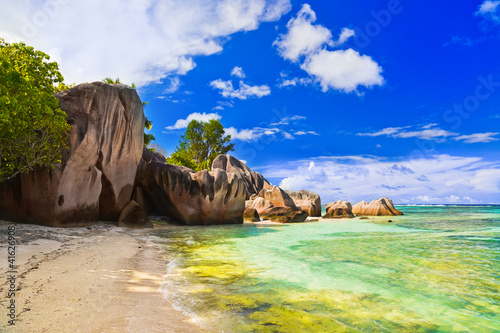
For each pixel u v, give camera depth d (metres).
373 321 5.23
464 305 6.11
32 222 14.27
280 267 9.22
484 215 45.94
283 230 21.36
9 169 13.17
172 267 8.88
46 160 13.66
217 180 25.02
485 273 8.75
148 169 24.75
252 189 44.12
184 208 23.61
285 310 5.59
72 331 4.02
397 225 26.64
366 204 45.53
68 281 6.28
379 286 7.33
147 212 24.81
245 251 12.12
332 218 36.97
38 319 4.29
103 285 6.31
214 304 5.75
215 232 19.36
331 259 10.61
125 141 19.83
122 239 13.85
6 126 10.75
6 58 11.20
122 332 4.16
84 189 16.19
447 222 30.39
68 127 13.59
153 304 5.48
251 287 7.02
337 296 6.50
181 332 4.38
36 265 7.31
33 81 11.74
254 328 4.73
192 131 61.72
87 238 12.82
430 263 10.05
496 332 4.88
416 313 5.64
